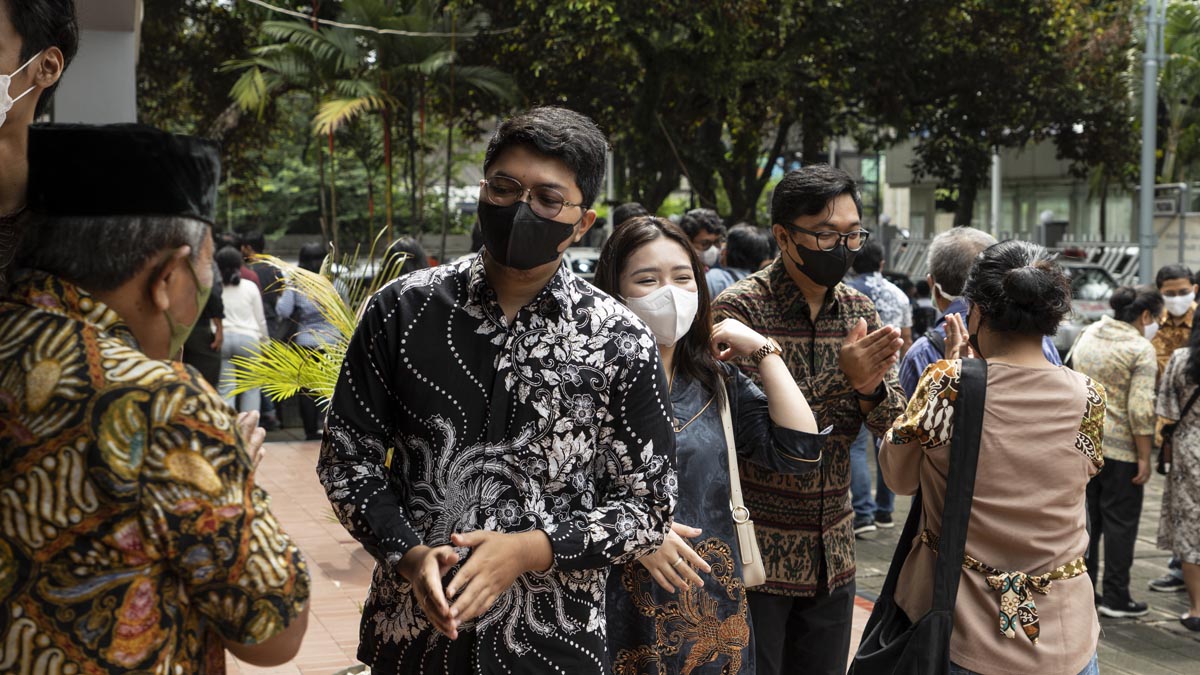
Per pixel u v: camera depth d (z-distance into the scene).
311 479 9.06
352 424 2.33
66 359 1.67
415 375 2.30
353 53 16.56
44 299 1.72
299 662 5.00
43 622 1.64
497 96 17.67
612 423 2.36
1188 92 25.14
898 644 3.21
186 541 1.68
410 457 2.34
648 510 2.34
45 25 2.25
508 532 2.26
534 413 2.29
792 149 23.25
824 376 3.50
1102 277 17.73
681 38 16.92
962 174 20.55
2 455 1.65
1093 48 19.48
